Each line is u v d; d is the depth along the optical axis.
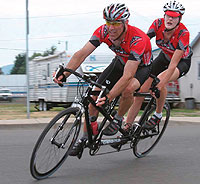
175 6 4.01
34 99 15.79
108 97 3.47
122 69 3.87
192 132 6.96
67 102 12.97
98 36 3.73
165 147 5.32
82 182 3.40
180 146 5.41
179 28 4.16
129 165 4.12
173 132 6.96
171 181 3.48
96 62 13.02
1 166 4.04
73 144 3.62
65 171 3.80
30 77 16.42
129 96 3.81
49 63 14.38
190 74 14.98
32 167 3.29
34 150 3.26
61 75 3.50
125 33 3.61
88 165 4.09
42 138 3.29
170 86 13.95
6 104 23.02
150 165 4.14
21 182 3.39
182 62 4.41
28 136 6.38
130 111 4.22
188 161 4.36
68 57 12.84
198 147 5.34
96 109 3.71
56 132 3.42
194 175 3.71
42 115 11.15
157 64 4.56
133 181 3.47
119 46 3.70
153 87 3.93
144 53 3.78
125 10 3.44
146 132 4.48
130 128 4.19
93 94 3.62
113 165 4.11
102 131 3.77
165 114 4.84
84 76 3.47
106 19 3.46
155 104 4.49
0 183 3.38
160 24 4.29
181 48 4.06
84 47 3.74
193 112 12.18
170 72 4.00
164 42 4.30
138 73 3.86
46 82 14.65
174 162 4.30
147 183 3.41
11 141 5.80
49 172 3.52
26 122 7.85
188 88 15.02
